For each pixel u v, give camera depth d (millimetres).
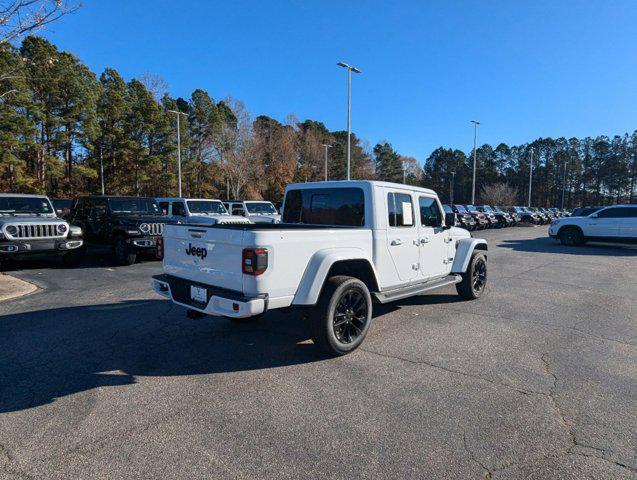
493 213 30891
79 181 48812
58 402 3352
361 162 84625
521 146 104125
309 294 4008
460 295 7039
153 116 48500
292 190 5836
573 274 10109
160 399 3416
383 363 4219
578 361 4332
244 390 3590
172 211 14055
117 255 11094
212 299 3873
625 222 16156
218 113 58406
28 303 6637
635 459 2635
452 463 2582
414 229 5555
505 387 3684
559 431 2967
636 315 6230
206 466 2535
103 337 4980
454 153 112812
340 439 2844
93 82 44281
